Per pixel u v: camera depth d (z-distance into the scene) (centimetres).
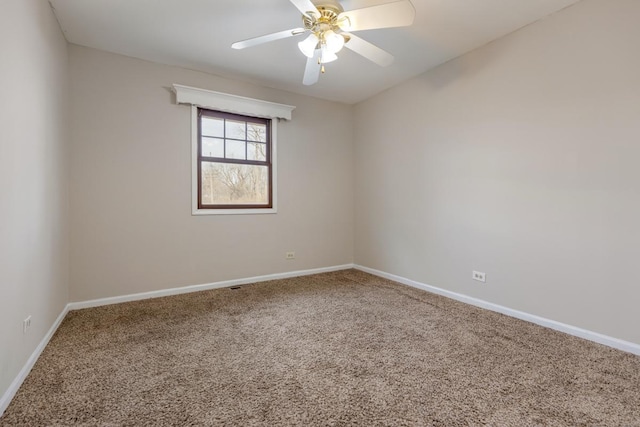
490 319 261
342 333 233
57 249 244
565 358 195
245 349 207
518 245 263
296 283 380
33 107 187
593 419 139
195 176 343
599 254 216
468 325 248
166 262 329
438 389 162
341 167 453
